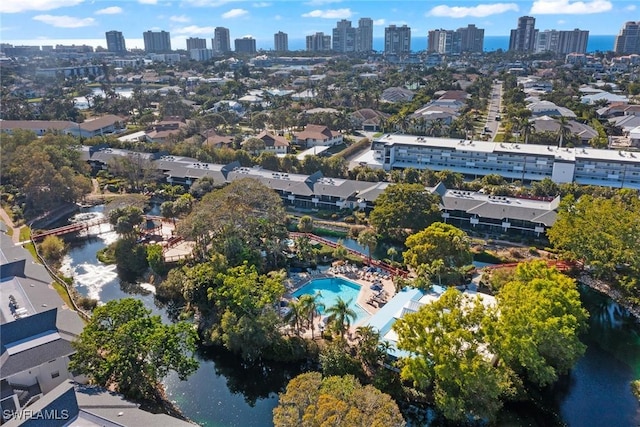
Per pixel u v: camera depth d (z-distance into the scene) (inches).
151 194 5807.1
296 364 2933.1
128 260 4065.0
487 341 2449.6
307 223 4628.4
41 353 2498.8
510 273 3508.9
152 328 2573.8
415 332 2512.3
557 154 6003.9
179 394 2748.5
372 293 3599.9
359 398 2063.2
